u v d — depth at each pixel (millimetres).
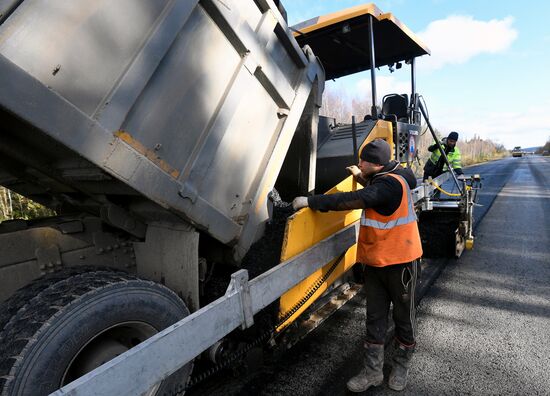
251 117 2180
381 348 2342
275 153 2363
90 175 1736
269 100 2299
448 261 4930
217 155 1989
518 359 2643
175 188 1759
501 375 2471
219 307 1601
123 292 1635
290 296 2250
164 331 1379
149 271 2270
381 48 4570
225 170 2062
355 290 3457
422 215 5125
